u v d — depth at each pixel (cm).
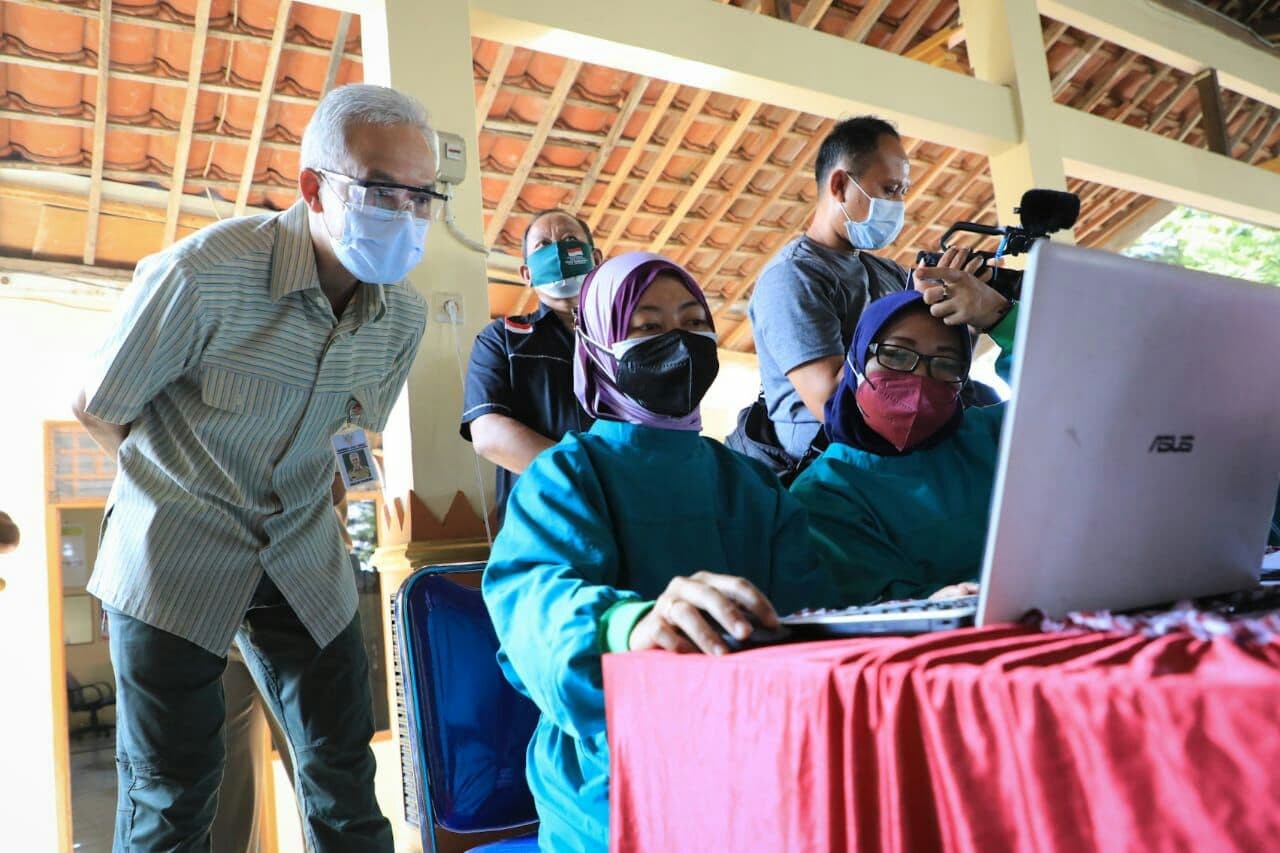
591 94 503
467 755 154
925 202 667
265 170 512
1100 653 54
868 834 58
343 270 185
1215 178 569
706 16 370
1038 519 66
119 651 166
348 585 192
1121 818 46
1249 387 74
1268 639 50
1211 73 604
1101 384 65
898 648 63
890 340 159
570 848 117
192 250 163
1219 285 69
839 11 526
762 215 619
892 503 164
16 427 585
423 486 267
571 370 254
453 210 287
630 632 94
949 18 559
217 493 171
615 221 588
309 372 178
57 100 468
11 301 573
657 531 136
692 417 148
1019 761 50
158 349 158
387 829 189
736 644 83
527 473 136
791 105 410
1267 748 41
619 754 86
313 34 434
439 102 291
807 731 63
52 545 598
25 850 587
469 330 282
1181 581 77
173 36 431
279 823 580
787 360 224
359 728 188
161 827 164
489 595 124
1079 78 645
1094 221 788
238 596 173
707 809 73
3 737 587
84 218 541
